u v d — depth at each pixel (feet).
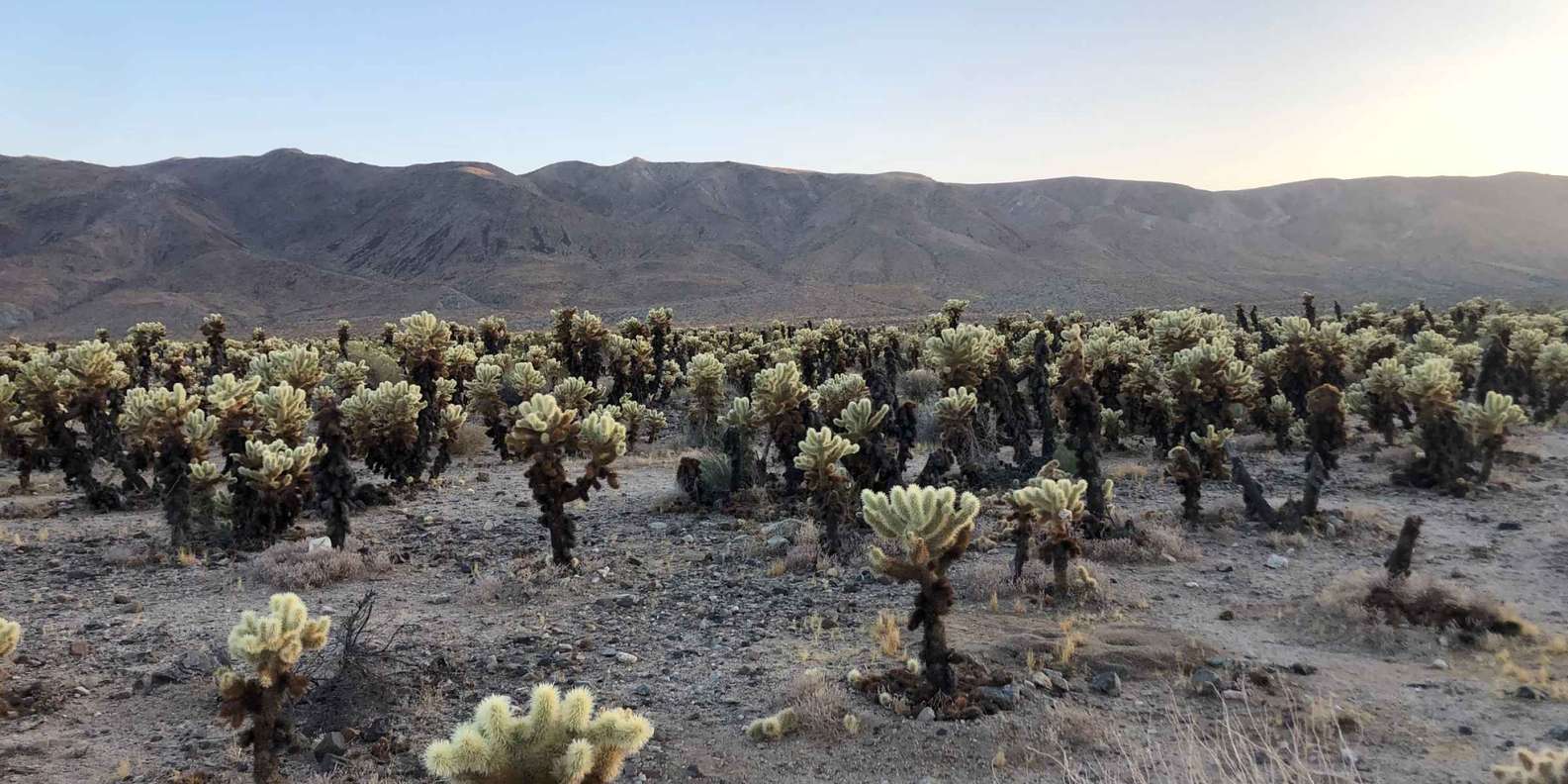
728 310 489.67
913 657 28.25
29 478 63.31
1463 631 30.48
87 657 29.14
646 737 14.51
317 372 80.12
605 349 119.14
